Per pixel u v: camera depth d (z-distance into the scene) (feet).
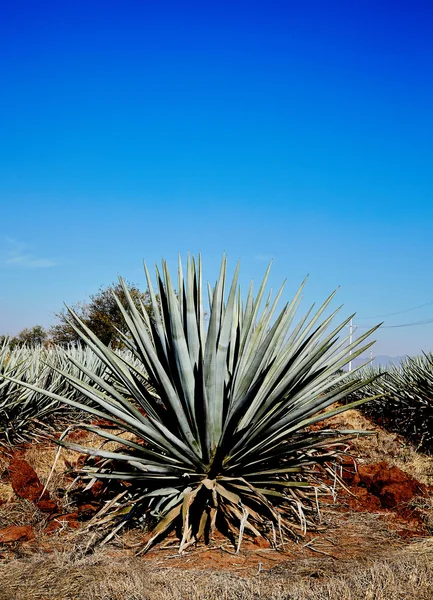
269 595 12.57
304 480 19.51
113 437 16.81
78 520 17.80
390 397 41.75
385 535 17.49
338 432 18.69
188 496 16.28
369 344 18.49
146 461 16.44
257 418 16.96
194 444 17.02
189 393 17.17
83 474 20.68
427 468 27.53
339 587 12.79
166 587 12.98
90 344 18.21
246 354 18.21
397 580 13.39
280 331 18.79
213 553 15.60
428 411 36.45
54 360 36.55
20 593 12.72
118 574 13.76
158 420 18.07
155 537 15.40
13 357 30.09
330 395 16.65
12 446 26.45
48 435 28.50
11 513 17.74
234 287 17.10
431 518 18.84
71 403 16.58
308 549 16.14
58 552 15.15
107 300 79.20
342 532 17.67
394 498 20.26
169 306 17.04
